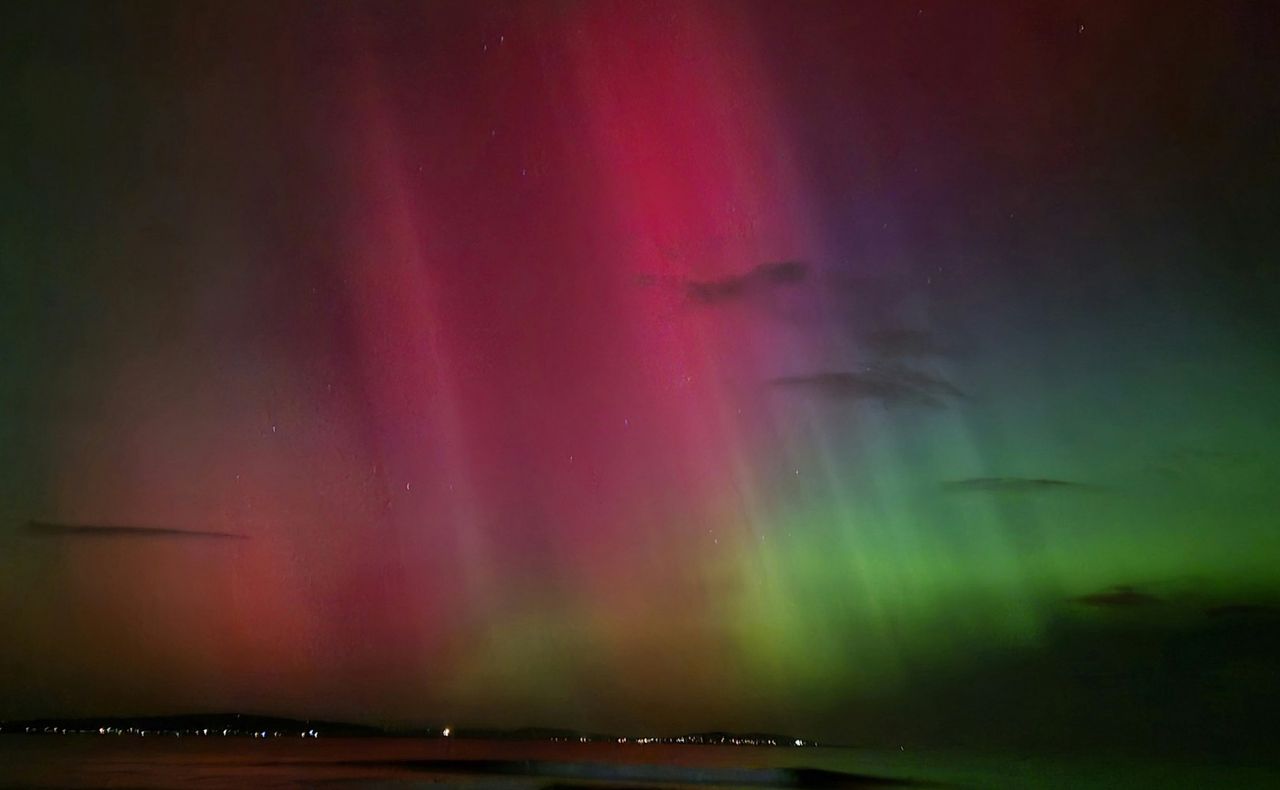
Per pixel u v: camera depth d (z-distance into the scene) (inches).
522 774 2433.6
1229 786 2974.9
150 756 2837.1
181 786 1754.4
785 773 2999.5
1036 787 2768.2
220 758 2819.9
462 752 4001.0
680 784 2282.2
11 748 3164.4
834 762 4505.4
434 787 1856.5
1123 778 3339.1
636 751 4987.7
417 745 5000.0
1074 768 4126.5
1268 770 3961.6
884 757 5344.5
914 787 2669.8
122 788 1689.2
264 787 1766.7
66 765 2283.5
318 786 1811.0
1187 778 3358.8
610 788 1972.2
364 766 2573.8
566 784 2085.4
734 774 2856.8
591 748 5423.2
